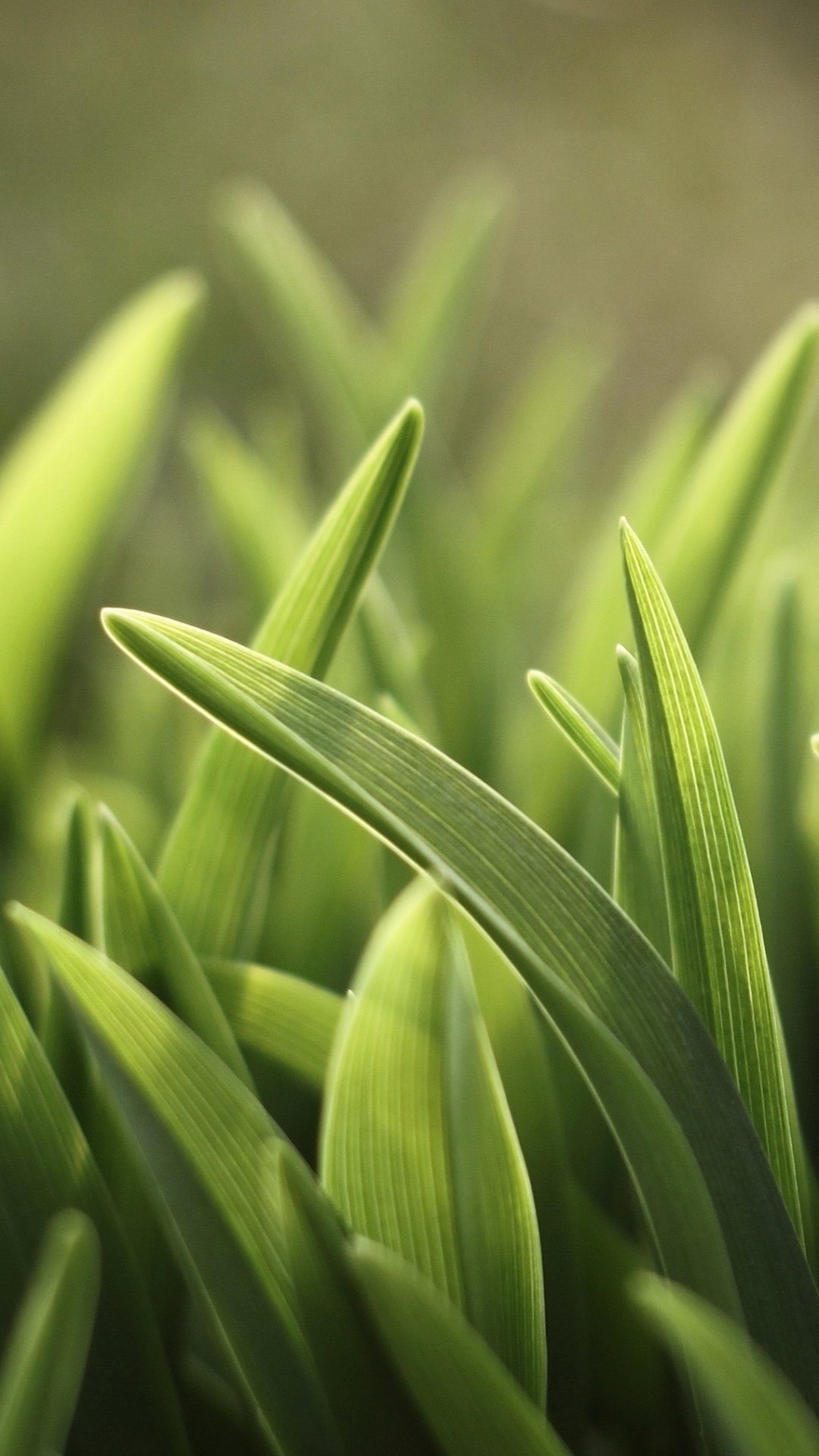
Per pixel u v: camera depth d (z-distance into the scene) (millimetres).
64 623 419
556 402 635
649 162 3848
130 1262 270
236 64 3611
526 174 3842
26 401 2785
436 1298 242
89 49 3457
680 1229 254
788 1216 257
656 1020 257
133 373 419
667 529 431
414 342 566
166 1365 271
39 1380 230
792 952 328
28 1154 268
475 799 258
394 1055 262
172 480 2438
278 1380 260
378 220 3740
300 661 297
